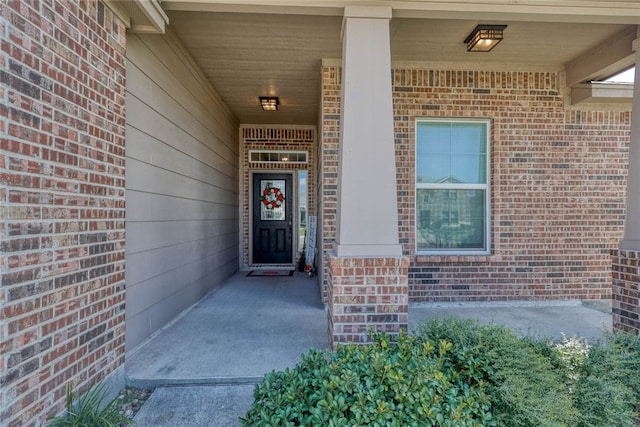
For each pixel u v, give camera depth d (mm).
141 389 2398
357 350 1953
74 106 1948
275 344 2971
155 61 3152
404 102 4277
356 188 2627
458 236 4469
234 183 6477
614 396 1844
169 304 3479
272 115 6379
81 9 2016
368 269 2580
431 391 1602
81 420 1778
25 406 1590
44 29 1734
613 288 3053
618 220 4426
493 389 1801
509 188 4355
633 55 3484
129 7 2383
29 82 1641
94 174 2121
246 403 2232
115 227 2338
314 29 3400
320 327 3402
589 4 2602
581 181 4410
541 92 4367
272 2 2549
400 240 4289
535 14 2637
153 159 3121
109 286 2260
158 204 3227
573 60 4195
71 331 1901
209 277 4832
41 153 1709
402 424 1467
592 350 2162
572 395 1897
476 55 4078
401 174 4297
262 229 7129
